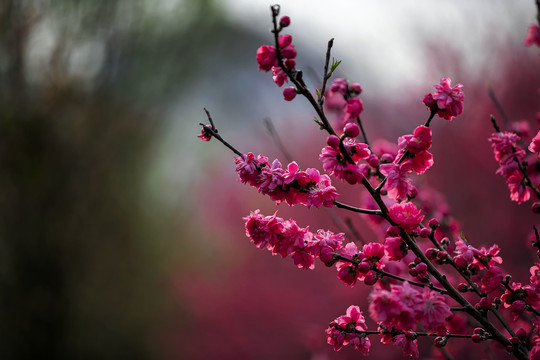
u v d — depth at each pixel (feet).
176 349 26.45
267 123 7.26
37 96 24.26
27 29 23.12
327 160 4.95
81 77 25.58
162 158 33.09
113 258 27.96
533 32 6.52
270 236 5.02
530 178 5.91
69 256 25.95
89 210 26.30
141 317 28.96
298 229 5.08
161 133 32.14
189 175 37.55
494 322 11.14
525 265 17.28
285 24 4.73
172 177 35.19
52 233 25.21
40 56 24.18
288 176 4.94
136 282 29.25
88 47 25.77
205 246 31.19
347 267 5.13
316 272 21.75
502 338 4.90
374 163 5.35
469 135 19.97
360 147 5.08
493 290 5.02
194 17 30.25
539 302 5.11
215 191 33.04
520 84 19.70
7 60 23.18
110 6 25.68
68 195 25.43
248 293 22.90
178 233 31.65
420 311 4.31
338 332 5.12
